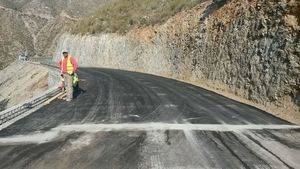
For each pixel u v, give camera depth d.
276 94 12.91
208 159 7.03
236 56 17.19
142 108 12.20
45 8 137.75
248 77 15.46
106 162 6.84
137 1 46.50
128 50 38.72
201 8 26.08
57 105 12.95
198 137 8.55
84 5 132.62
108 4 55.53
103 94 15.78
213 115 11.12
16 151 7.48
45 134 8.80
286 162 6.95
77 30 59.19
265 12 15.39
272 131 9.28
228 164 6.77
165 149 7.63
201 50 22.31
